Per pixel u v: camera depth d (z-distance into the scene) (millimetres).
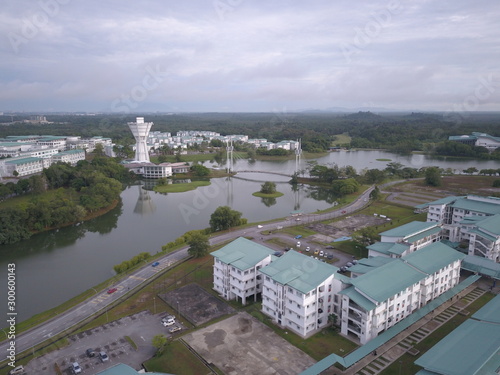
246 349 74250
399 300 80625
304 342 76688
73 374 67438
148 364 69938
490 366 56531
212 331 80500
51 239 150000
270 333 79875
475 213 133125
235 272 92438
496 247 108812
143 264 116188
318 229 149875
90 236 153125
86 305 92375
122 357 72438
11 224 146250
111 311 89500
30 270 118438
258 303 92812
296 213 173875
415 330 79812
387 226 152000
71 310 90125
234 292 93438
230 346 75188
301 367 68875
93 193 190375
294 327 80812
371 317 74562
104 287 102188
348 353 72625
